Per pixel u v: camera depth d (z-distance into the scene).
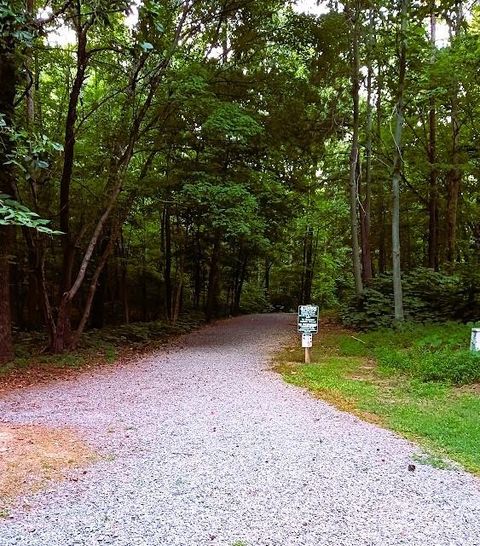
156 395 7.96
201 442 5.46
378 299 16.14
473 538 3.39
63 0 10.62
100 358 12.05
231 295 32.16
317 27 15.57
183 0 12.84
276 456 5.01
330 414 6.69
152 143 15.62
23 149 7.19
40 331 16.52
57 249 17.67
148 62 13.25
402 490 4.18
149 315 25.14
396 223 14.52
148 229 24.05
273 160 18.11
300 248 36.56
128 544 3.29
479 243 21.41
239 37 15.89
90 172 15.16
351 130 18.73
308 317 11.02
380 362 10.55
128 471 4.60
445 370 8.79
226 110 13.69
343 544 3.30
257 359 11.78
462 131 20.16
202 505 3.87
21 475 4.50
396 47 13.99
